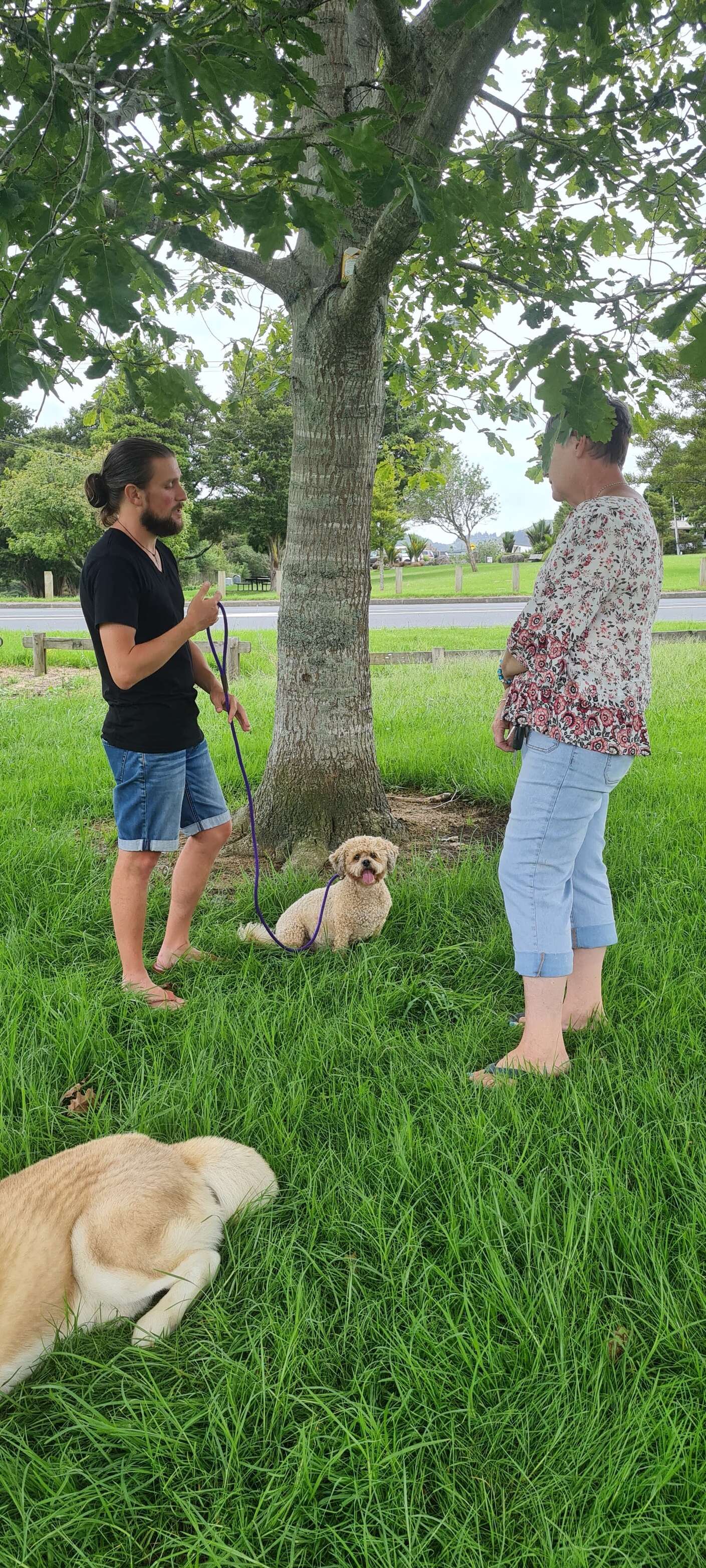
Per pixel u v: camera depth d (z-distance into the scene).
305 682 5.09
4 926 4.11
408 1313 2.00
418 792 6.53
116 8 1.74
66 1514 1.64
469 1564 1.52
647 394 3.72
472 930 4.08
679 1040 3.06
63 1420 1.89
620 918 4.03
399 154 2.18
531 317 2.23
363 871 3.77
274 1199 2.41
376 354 4.64
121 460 3.29
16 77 2.10
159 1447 1.75
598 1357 1.90
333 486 4.79
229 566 50.56
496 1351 1.91
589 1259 2.14
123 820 3.48
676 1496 1.66
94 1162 2.31
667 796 5.81
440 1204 2.38
